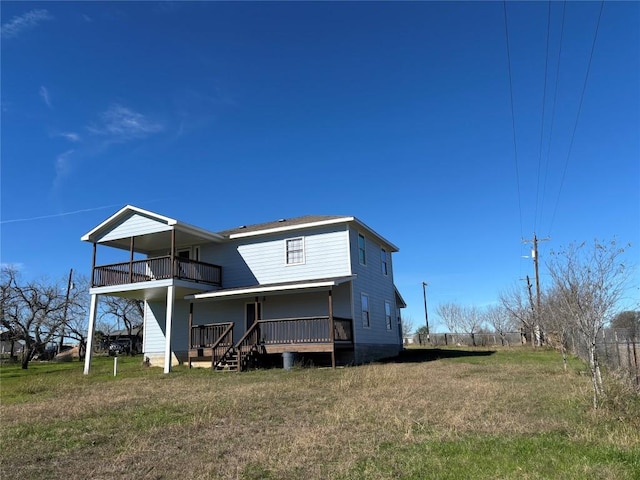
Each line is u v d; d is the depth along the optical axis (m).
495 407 8.88
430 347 40.97
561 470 5.13
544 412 8.38
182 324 23.45
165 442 6.98
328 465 5.67
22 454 6.60
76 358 42.31
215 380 14.95
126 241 23.08
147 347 24.25
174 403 10.29
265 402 10.07
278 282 21.72
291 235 22.02
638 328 11.42
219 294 20.05
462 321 60.44
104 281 21.41
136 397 11.52
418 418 8.05
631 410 7.69
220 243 23.53
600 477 4.89
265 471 5.52
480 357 22.78
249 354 18.52
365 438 6.79
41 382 16.89
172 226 20.25
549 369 15.82
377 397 10.30
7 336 32.75
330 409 9.14
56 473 5.76
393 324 26.25
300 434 7.16
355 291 20.94
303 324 19.05
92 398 11.77
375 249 24.70
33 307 30.11
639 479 4.84
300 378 14.38
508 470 5.20
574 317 9.65
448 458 5.74
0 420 9.15
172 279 19.64
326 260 21.11
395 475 5.25
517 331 44.69
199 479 5.28
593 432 6.70
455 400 9.70
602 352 14.11
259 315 21.56
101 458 6.35
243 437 7.16
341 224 21.09
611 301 9.00
